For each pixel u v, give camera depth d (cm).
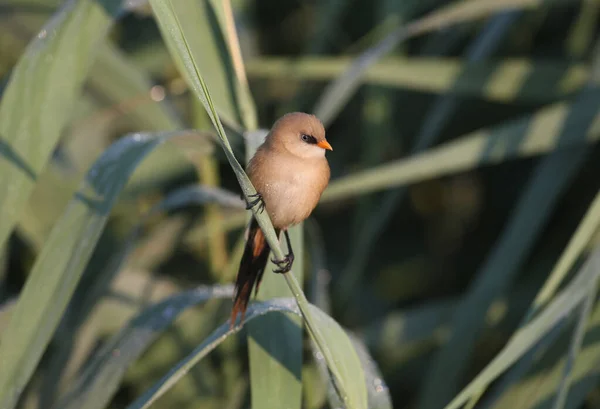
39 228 965
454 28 1123
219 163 1175
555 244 1109
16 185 599
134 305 914
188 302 655
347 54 1139
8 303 744
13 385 547
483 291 877
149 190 1059
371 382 613
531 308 587
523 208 888
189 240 961
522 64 918
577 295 540
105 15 655
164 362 936
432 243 1233
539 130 830
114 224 1056
